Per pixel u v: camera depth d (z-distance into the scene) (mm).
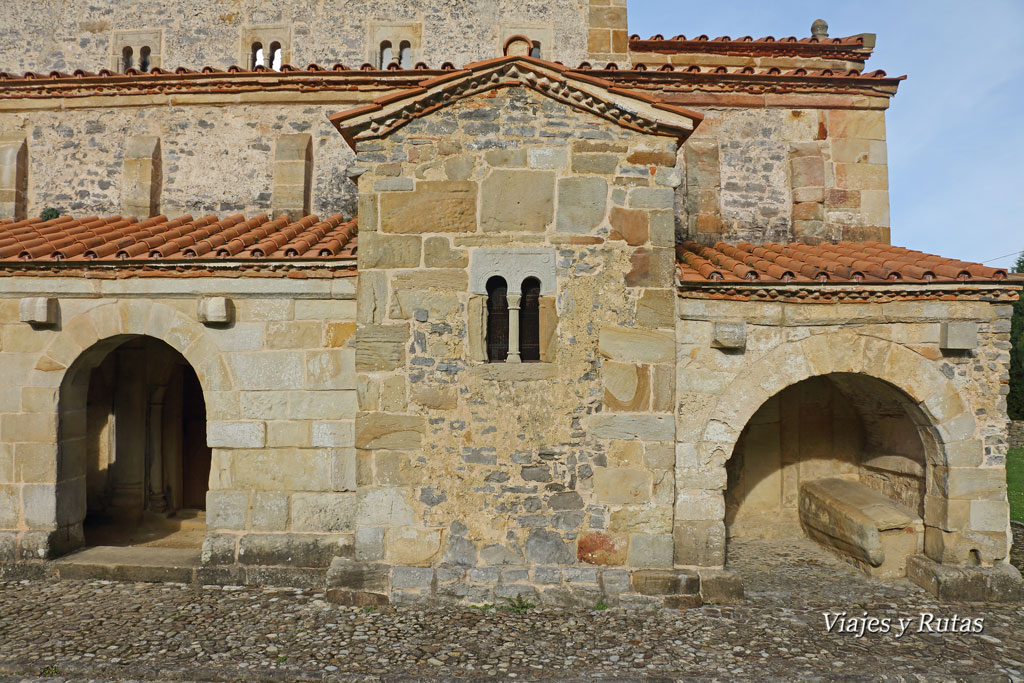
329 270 6105
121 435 8633
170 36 9039
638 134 5859
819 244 7906
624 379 5738
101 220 7965
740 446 7984
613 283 5777
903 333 5918
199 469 9078
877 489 7395
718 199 8297
